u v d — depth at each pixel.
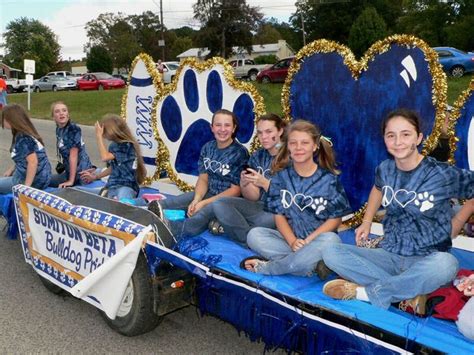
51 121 17.86
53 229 3.89
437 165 2.89
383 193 3.04
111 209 3.51
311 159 3.38
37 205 3.95
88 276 3.25
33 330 3.58
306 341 2.71
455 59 14.55
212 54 39.38
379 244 3.13
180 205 4.57
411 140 2.84
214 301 3.23
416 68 3.78
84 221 3.47
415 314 2.60
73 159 5.57
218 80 5.20
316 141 3.29
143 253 3.24
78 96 25.14
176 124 5.80
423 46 3.72
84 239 3.59
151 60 6.17
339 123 4.32
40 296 4.14
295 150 3.26
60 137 5.69
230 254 3.46
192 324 3.70
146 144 6.38
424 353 2.26
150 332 3.57
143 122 6.38
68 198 3.82
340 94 4.28
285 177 3.45
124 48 55.56
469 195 2.92
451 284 2.77
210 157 4.45
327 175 3.35
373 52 4.02
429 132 3.76
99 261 3.48
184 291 3.33
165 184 6.07
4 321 3.72
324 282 3.01
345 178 4.33
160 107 5.96
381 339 2.41
